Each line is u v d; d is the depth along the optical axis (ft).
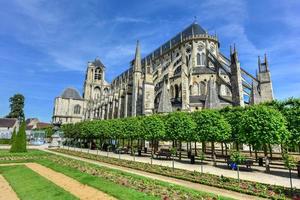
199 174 62.39
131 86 232.53
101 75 472.03
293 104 69.26
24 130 133.28
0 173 69.62
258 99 165.17
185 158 114.93
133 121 125.29
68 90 441.27
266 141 64.80
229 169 77.51
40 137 321.32
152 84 193.88
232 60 160.86
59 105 424.05
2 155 108.58
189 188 45.37
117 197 39.24
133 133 120.47
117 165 85.05
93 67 469.57
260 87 175.01
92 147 190.80
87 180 53.62
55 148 182.70
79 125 195.42
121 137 131.44
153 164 86.07
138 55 219.82
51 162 88.53
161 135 104.53
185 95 172.14
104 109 331.77
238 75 154.10
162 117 113.19
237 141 85.51
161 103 175.32
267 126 64.80
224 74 208.23
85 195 42.06
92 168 71.36
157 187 45.75
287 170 76.59
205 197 38.34
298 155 99.66
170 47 274.57
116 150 150.51
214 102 163.94
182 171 68.39
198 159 109.09
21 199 41.63
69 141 242.58
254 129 66.08
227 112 94.07
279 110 72.18
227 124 87.15
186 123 94.17
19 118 354.33
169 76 214.90
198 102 186.91
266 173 69.77
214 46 249.34
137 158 113.39
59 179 57.16
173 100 199.21
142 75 214.90
